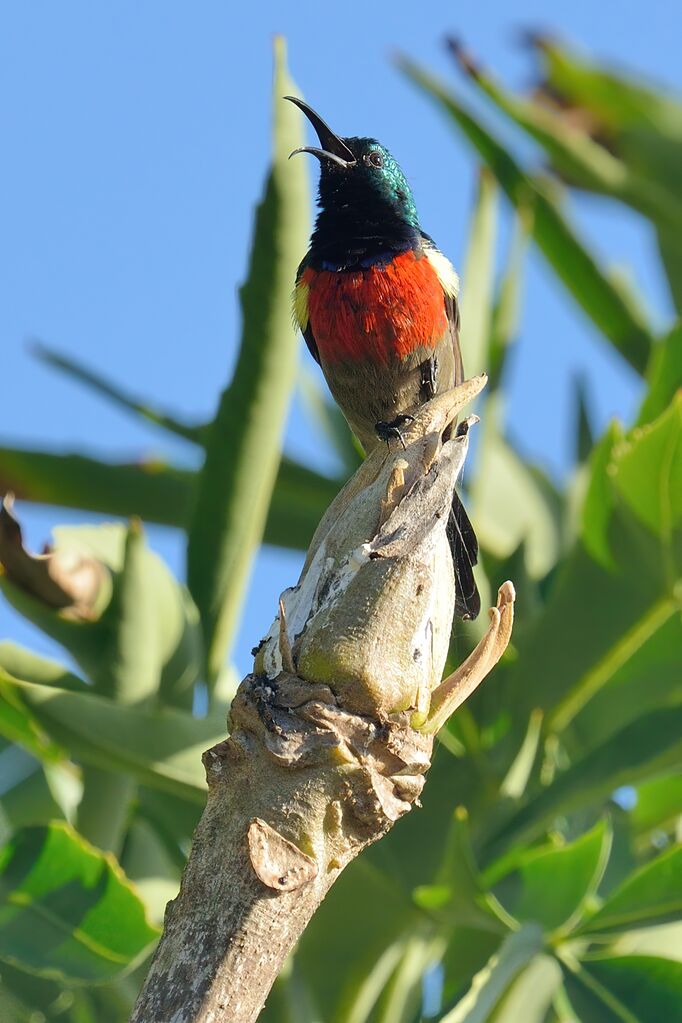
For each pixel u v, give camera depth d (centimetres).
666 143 1393
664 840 1136
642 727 915
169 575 930
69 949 797
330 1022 927
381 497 557
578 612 984
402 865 921
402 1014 942
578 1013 814
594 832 854
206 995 477
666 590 961
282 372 977
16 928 798
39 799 1091
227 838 497
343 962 926
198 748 854
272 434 982
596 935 839
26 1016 972
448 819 944
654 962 823
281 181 966
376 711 516
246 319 976
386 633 523
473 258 1159
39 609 912
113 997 976
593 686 987
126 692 921
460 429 619
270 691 515
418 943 951
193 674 946
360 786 506
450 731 964
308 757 503
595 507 972
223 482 981
